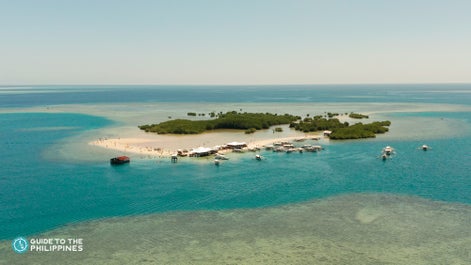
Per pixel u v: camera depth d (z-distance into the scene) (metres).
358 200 62.75
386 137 125.56
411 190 67.75
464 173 78.81
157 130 136.62
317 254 44.88
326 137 126.50
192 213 57.84
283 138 124.25
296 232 50.75
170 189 69.12
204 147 106.06
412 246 46.53
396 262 42.97
